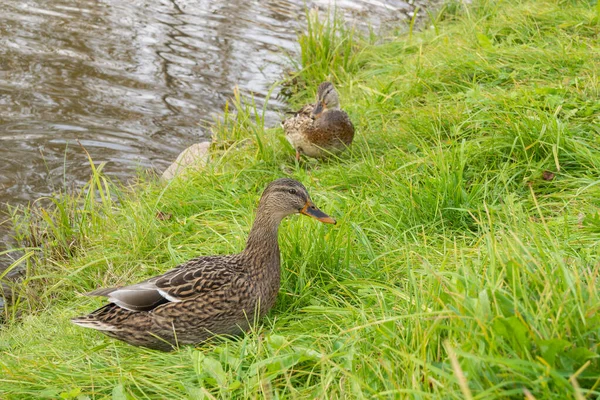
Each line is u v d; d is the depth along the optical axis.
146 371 4.03
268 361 3.77
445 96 7.69
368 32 11.52
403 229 5.45
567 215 5.11
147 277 5.52
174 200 6.53
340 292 4.76
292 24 11.91
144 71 10.15
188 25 11.62
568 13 9.01
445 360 3.37
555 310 3.21
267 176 6.92
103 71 10.05
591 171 5.69
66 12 11.71
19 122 8.81
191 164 7.42
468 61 8.12
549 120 6.07
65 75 9.87
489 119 6.45
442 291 3.74
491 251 3.67
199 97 9.62
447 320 3.61
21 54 10.26
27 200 7.46
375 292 4.32
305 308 4.57
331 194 6.06
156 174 7.93
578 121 6.48
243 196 6.39
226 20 11.93
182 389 3.84
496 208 5.40
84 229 6.43
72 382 4.00
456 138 6.62
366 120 7.78
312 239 5.11
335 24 10.46
